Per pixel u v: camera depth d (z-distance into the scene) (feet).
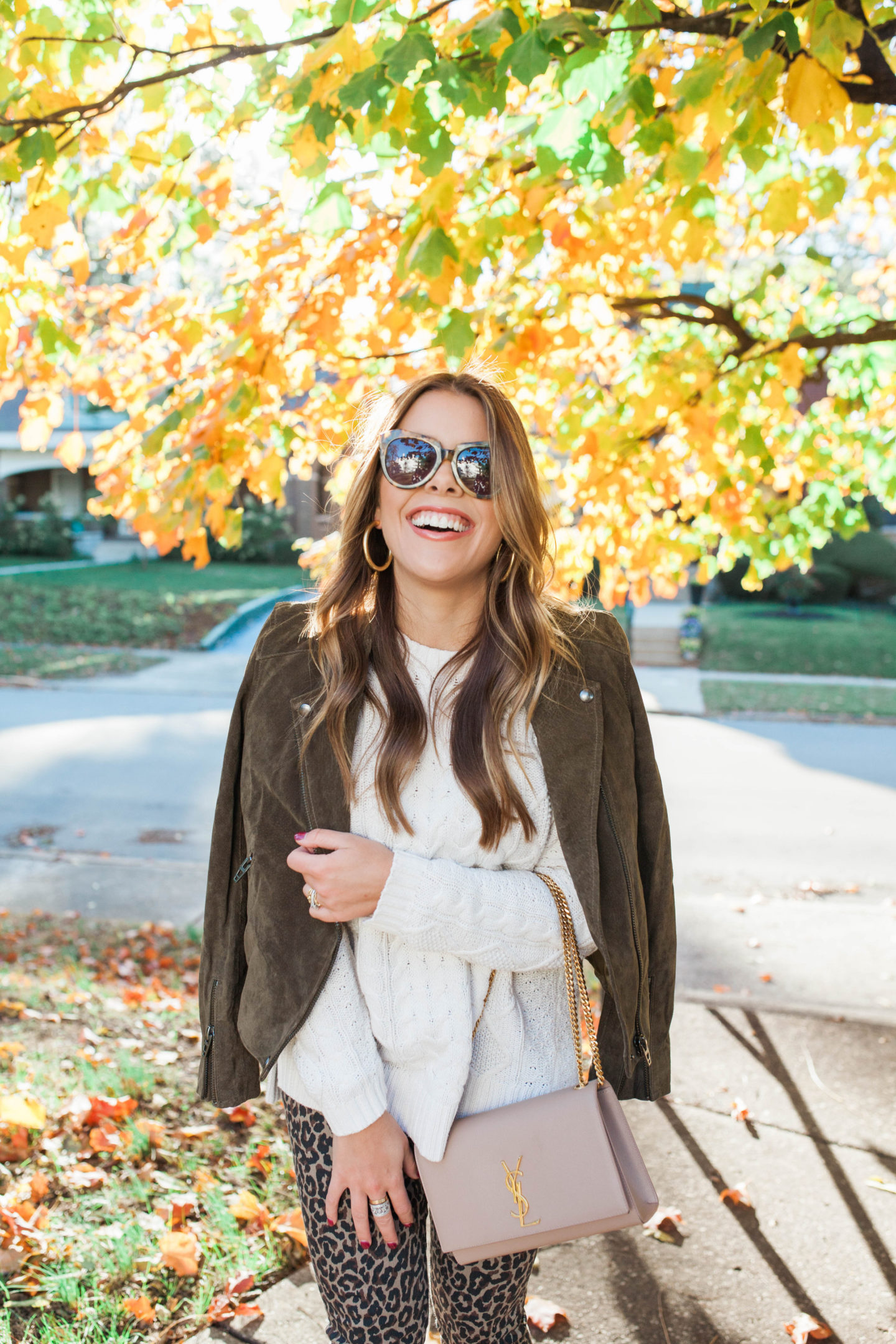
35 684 45.98
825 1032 12.39
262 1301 7.28
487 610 4.99
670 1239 8.34
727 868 21.86
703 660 55.72
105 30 8.37
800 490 14.69
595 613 5.36
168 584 73.87
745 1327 7.29
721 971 15.31
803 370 12.99
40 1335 6.80
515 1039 4.78
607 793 4.98
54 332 9.68
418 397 4.97
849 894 20.11
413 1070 4.69
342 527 5.19
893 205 15.26
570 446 12.97
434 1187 4.51
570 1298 7.59
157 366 11.46
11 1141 9.06
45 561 88.02
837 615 68.95
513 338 10.93
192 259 10.85
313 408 12.14
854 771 32.17
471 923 4.47
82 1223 8.02
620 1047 5.12
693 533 14.38
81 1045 11.46
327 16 8.87
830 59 6.86
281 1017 4.59
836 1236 8.35
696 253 10.32
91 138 8.93
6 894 19.12
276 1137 9.61
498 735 4.73
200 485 10.22
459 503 4.81
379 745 4.79
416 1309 4.64
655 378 12.48
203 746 33.83
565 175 9.29
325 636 4.94
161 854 22.20
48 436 10.74
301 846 4.66
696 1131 10.07
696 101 7.10
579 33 6.50
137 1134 9.23
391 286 10.41
